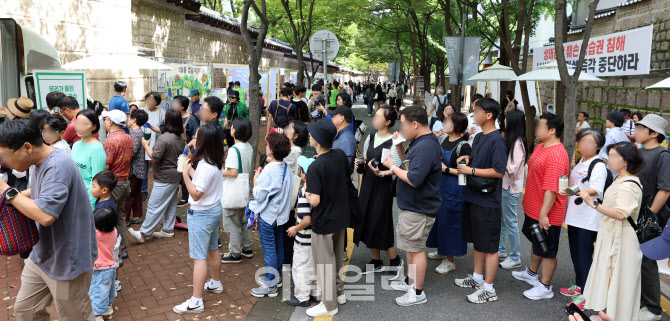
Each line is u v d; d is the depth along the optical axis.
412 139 4.76
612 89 13.92
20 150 2.98
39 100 6.93
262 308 4.69
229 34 20.89
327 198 4.43
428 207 4.59
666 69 10.90
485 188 4.69
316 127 4.41
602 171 4.48
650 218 3.93
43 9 9.04
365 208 5.44
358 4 19.81
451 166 5.42
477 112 4.79
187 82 13.12
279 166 4.84
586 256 4.69
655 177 4.80
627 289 4.05
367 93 28.33
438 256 6.16
